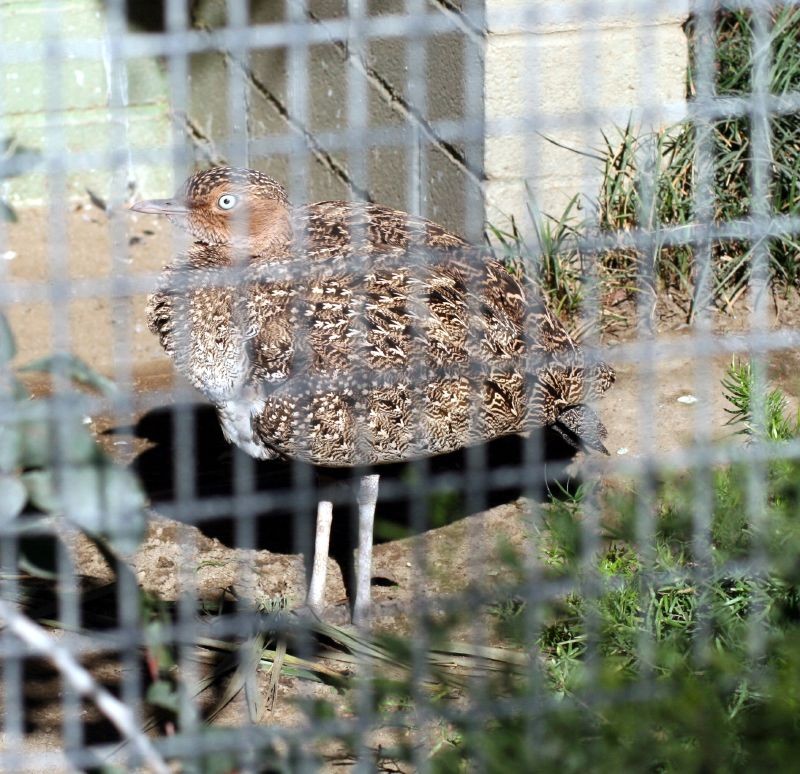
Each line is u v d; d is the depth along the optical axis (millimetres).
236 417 10969
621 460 12484
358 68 15617
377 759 8930
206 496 12914
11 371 6066
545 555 11047
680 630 9617
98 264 17109
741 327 13789
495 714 8727
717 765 8164
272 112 17344
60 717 9867
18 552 6457
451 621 9336
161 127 18844
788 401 12859
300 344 10508
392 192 15547
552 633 9977
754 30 13734
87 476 5883
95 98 18453
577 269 13984
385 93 15281
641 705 8367
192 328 10859
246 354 10664
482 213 14234
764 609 9422
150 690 6984
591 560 10367
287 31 9336
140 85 18578
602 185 14188
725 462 10914
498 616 10484
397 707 9656
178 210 11500
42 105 18250
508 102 13922
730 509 9852
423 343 10523
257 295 10680
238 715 9781
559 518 10469
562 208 14406
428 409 10570
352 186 16047
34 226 17609
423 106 14766
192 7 18547
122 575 6906
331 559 12070
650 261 13820
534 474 11344
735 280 14148
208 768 7066
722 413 12992
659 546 10039
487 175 14070
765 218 11555
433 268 10922
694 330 13656
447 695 9719
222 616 10977
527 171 14070
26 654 10070
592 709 8547
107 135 18578
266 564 11984
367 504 11062
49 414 5859
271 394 10609
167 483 13227
